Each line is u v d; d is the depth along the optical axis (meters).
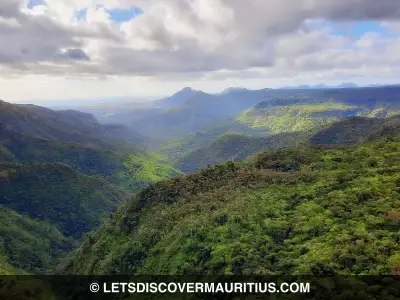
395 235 43.50
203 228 61.66
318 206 56.06
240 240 53.59
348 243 43.91
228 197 73.44
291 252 46.34
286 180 73.38
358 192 56.84
